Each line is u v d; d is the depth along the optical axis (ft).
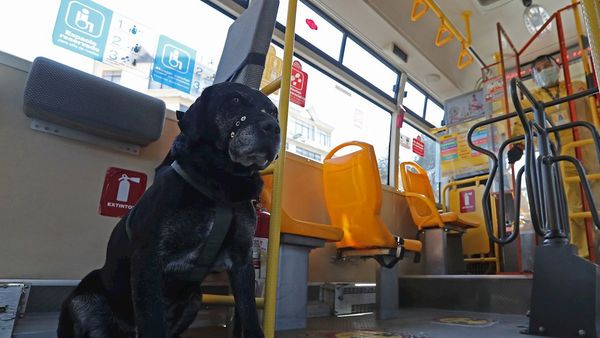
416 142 15.12
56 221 5.11
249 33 4.74
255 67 4.45
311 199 8.98
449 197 14.01
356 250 8.26
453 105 15.31
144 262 2.86
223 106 3.39
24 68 5.20
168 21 7.68
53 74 4.88
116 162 5.80
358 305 8.57
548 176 5.76
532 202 5.58
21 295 4.09
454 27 14.20
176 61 7.72
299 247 6.15
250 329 3.19
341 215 8.32
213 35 8.45
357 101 12.48
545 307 5.29
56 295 4.85
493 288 8.32
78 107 5.03
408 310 8.88
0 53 5.05
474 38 14.76
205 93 3.52
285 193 8.39
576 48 12.97
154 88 7.30
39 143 5.12
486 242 12.47
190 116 3.46
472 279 8.67
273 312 4.20
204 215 3.14
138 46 7.17
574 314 5.00
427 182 13.19
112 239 3.70
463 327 6.01
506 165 10.93
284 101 4.73
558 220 5.62
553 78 10.37
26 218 4.89
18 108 5.03
